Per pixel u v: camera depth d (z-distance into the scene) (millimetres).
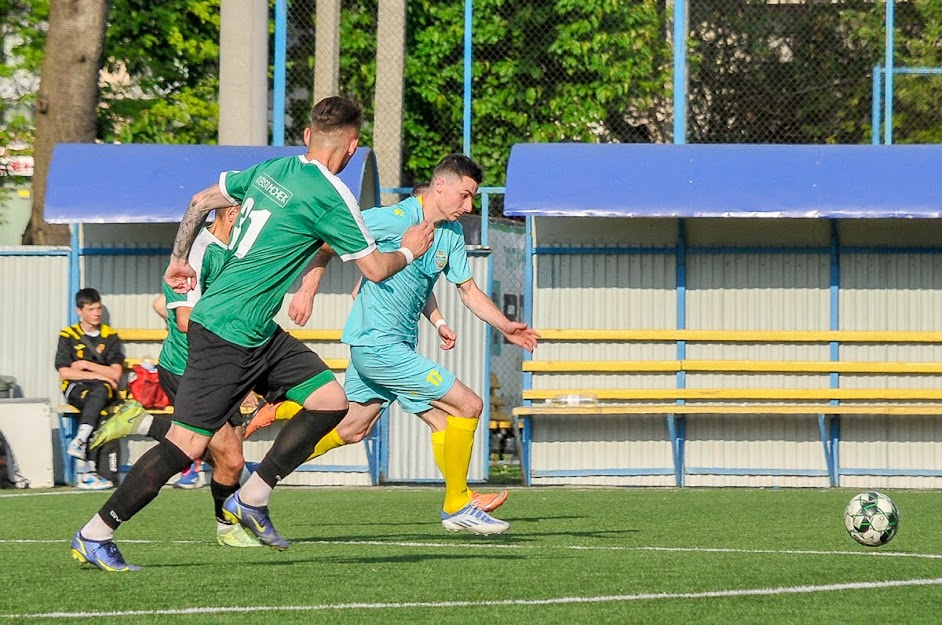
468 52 30109
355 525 18547
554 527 18219
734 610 10461
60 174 26875
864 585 11914
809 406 26688
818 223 27641
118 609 10328
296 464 13078
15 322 28172
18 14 42125
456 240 16547
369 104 38656
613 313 27797
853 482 27344
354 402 16969
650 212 26125
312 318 27766
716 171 26516
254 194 12078
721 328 27688
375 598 10930
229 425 14320
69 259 28109
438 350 27906
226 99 29672
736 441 27500
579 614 10188
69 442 27453
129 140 41750
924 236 27531
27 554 14422
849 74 33438
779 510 20922
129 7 42344
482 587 11609
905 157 26594
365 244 11977
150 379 26562
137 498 12203
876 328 27531
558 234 27844
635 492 25312
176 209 26422
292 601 10742
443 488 26500
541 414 27219
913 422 27328
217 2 43000
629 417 27609
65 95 31094
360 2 38562
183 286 12727
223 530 14883
